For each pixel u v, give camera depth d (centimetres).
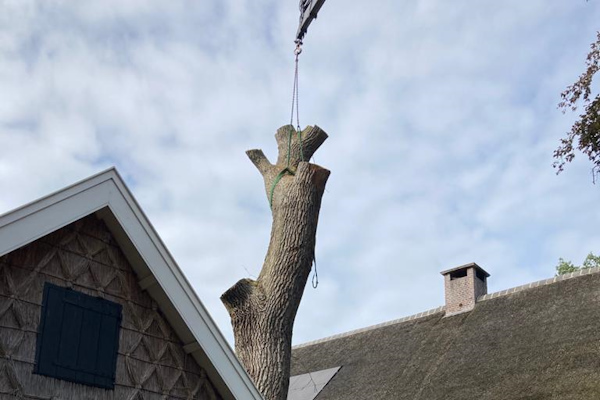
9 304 596
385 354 1919
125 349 671
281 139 1148
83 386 630
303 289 1038
